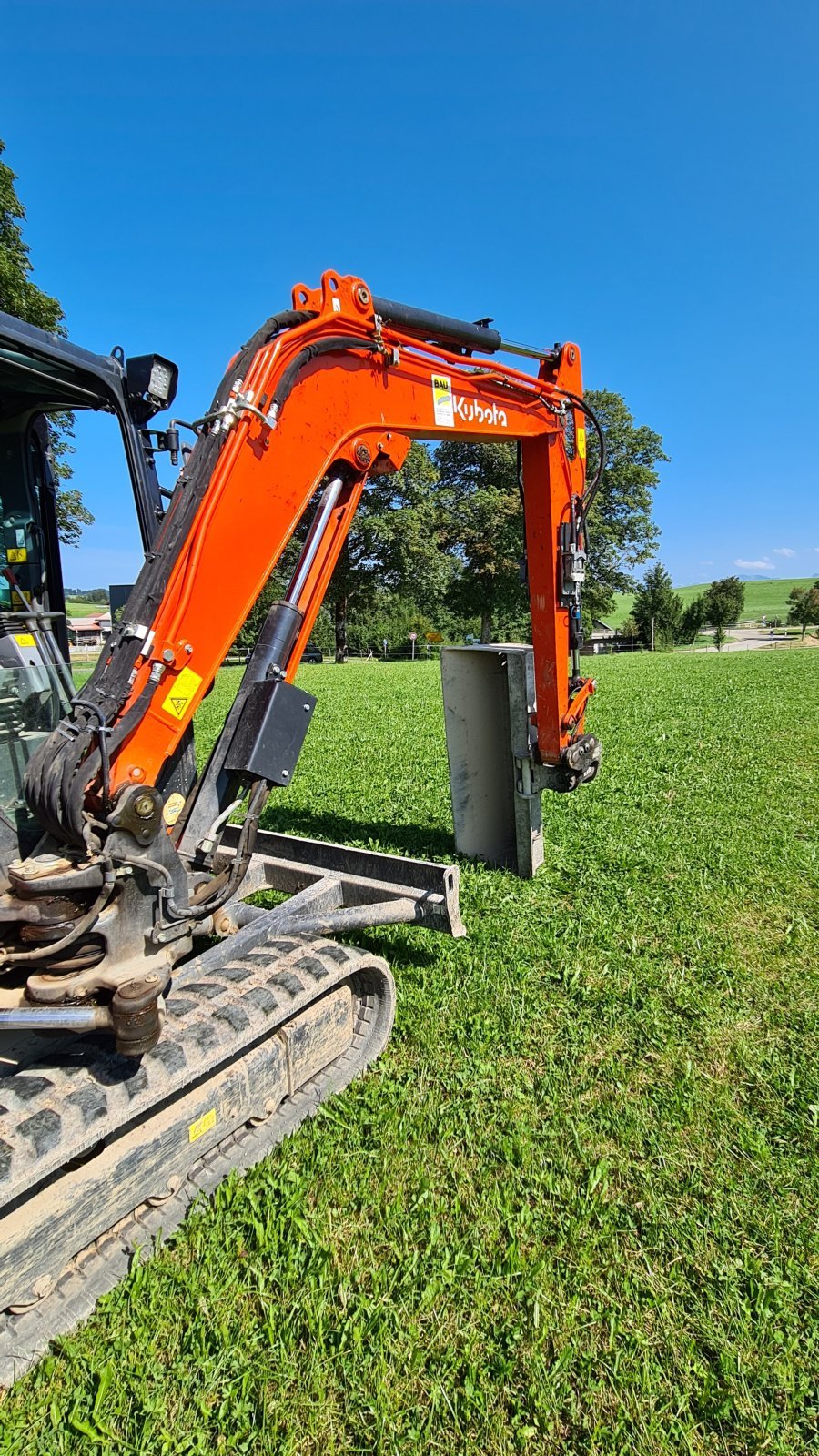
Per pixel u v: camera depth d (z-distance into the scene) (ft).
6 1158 6.90
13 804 9.22
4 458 10.93
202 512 9.34
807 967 14.88
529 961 15.24
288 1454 6.66
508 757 20.61
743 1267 8.53
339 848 14.90
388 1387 7.27
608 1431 6.88
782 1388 7.27
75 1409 7.02
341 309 11.16
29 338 8.77
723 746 34.76
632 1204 9.45
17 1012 7.79
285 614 10.78
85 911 8.26
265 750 9.96
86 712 8.36
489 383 14.48
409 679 81.92
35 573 11.12
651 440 173.78
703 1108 11.05
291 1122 10.56
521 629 199.62
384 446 12.35
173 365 10.38
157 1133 8.46
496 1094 11.39
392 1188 9.64
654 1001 13.70
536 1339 7.70
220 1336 7.63
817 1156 10.15
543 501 16.43
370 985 12.23
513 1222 9.06
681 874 19.48
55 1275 7.54
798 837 22.16
